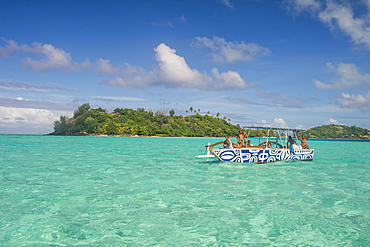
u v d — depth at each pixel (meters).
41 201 6.98
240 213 6.15
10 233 4.91
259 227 5.34
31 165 13.89
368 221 5.73
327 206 6.79
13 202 6.88
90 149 27.23
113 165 14.22
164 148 31.70
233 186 9.03
